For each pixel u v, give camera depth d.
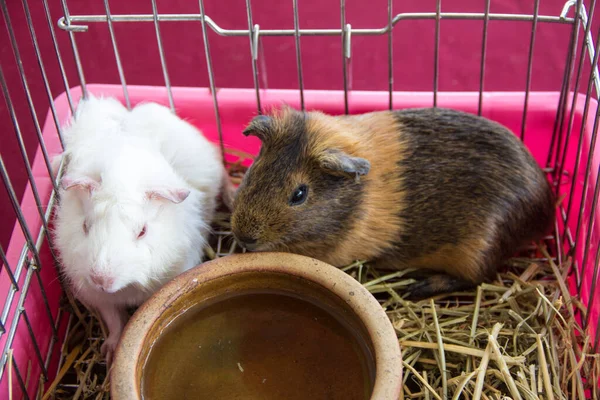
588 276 0.46
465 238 0.44
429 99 0.54
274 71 0.65
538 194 0.45
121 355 0.34
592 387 0.40
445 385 0.38
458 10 0.65
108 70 0.64
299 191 0.40
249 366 0.37
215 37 0.66
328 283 0.37
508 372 0.38
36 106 0.62
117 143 0.43
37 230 0.45
